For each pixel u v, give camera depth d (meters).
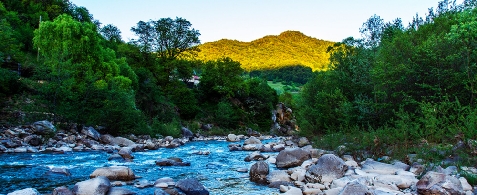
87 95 29.05
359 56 28.33
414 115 18.22
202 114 61.34
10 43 38.06
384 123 20.53
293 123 76.38
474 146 12.86
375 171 13.12
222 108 60.84
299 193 10.43
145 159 19.66
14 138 22.45
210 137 48.00
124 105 31.77
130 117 32.56
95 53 38.38
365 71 25.11
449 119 16.19
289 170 14.33
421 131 15.67
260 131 66.56
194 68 69.31
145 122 37.44
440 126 16.25
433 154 13.66
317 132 26.36
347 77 27.22
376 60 24.20
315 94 29.64
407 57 20.64
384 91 20.36
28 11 62.78
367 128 21.39
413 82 19.61
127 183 12.28
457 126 14.80
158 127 39.91
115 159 18.55
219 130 54.94
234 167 17.06
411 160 14.27
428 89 19.09
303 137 26.97
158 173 14.97
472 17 18.47
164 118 48.03
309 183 11.62
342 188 9.70
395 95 19.50
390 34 34.12
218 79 68.12
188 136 45.16
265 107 71.81
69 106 27.12
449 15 26.14
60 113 26.67
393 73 20.05
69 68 30.02
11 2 60.94
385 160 14.98
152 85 50.66
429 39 20.05
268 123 70.75
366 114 21.16
